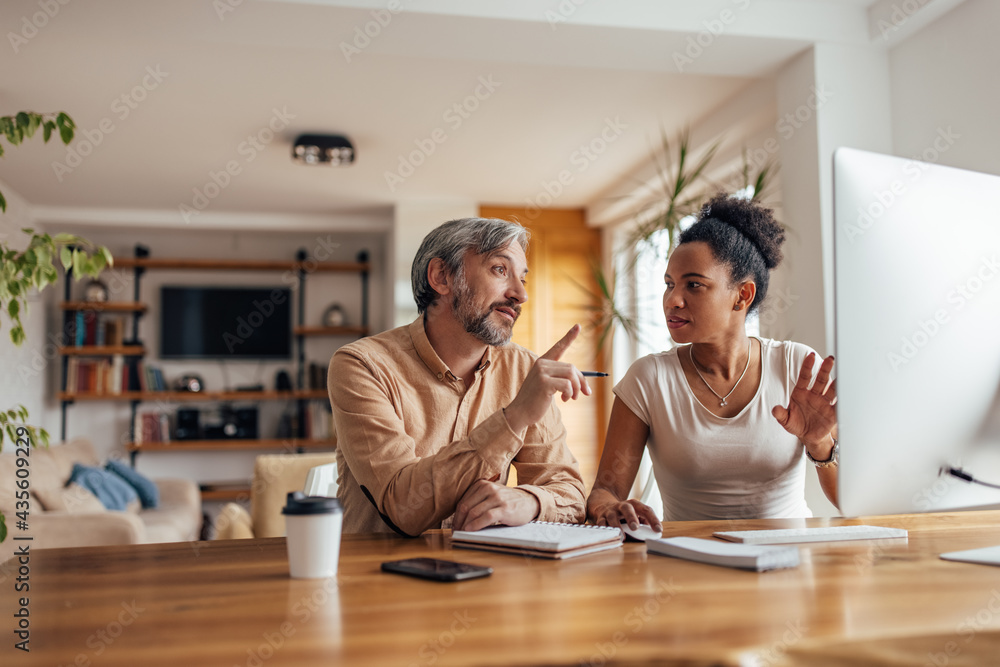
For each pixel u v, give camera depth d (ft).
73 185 16.55
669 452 5.02
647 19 8.70
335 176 16.25
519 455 4.74
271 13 8.18
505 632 2.08
